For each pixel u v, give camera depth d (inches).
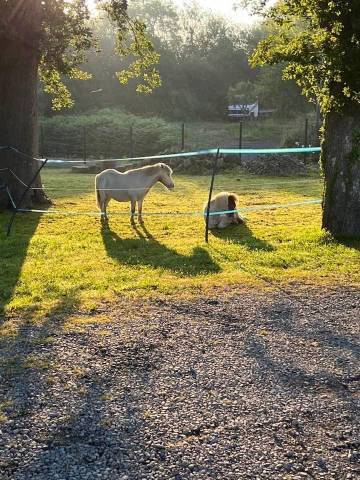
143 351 184.7
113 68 2588.6
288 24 368.2
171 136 1647.4
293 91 2268.7
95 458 124.1
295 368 172.4
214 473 118.9
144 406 147.6
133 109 2647.6
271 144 1674.5
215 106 2869.1
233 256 320.8
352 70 317.4
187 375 166.9
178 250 339.6
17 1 448.8
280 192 676.1
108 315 221.0
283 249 337.1
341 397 153.5
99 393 154.8
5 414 142.9
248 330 205.8
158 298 243.8
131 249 345.4
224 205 418.9
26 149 505.4
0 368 170.2
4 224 437.7
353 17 315.9
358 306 234.5
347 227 357.1
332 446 129.3
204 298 244.1
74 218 467.8
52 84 680.4
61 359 177.3
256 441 130.9
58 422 139.3
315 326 210.5
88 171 1048.2
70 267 296.8
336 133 352.8
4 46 478.3
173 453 126.0
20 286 259.9
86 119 1758.1
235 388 158.2
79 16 520.4
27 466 121.1
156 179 430.3
